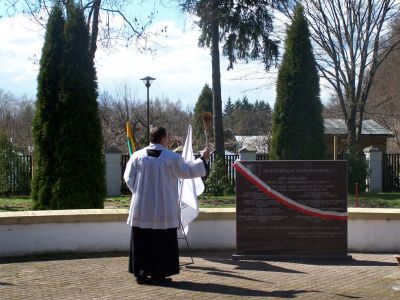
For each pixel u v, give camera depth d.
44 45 12.84
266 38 23.72
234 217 9.76
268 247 8.95
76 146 12.44
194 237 9.71
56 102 12.59
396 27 26.78
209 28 23.97
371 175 24.92
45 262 8.70
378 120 46.81
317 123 19.88
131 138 10.29
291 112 19.80
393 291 7.04
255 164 8.98
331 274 8.01
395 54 34.66
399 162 25.36
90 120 12.67
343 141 36.41
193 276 7.84
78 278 7.68
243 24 23.12
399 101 37.28
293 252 8.93
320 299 6.66
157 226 7.34
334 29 28.92
